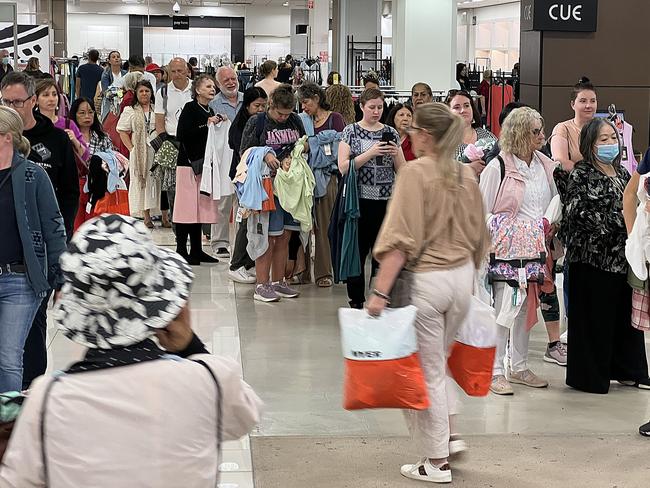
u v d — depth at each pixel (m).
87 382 1.91
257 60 49.25
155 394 1.92
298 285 8.40
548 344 6.15
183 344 2.06
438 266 3.94
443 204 3.94
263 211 7.53
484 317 4.11
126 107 10.71
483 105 16.67
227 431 2.05
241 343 6.47
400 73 20.30
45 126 4.89
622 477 4.25
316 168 7.80
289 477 4.21
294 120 7.68
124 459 1.89
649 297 5.27
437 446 4.10
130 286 1.91
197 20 48.78
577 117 6.21
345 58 26.66
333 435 4.76
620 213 5.33
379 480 4.18
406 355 3.76
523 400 5.37
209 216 9.05
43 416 1.90
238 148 8.12
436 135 3.95
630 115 9.09
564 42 8.98
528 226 5.33
